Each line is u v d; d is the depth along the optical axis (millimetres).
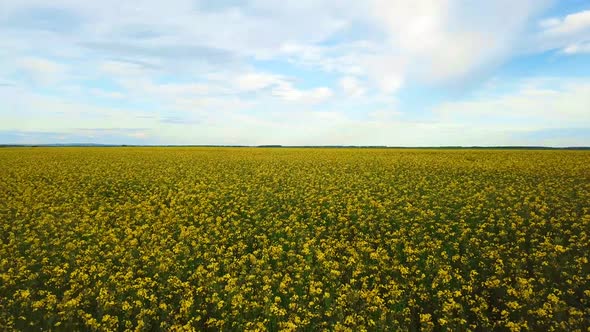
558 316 8789
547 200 18781
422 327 8875
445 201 19609
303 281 11070
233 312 9203
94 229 15617
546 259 11844
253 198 21125
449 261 12172
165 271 11844
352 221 16891
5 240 14969
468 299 9805
